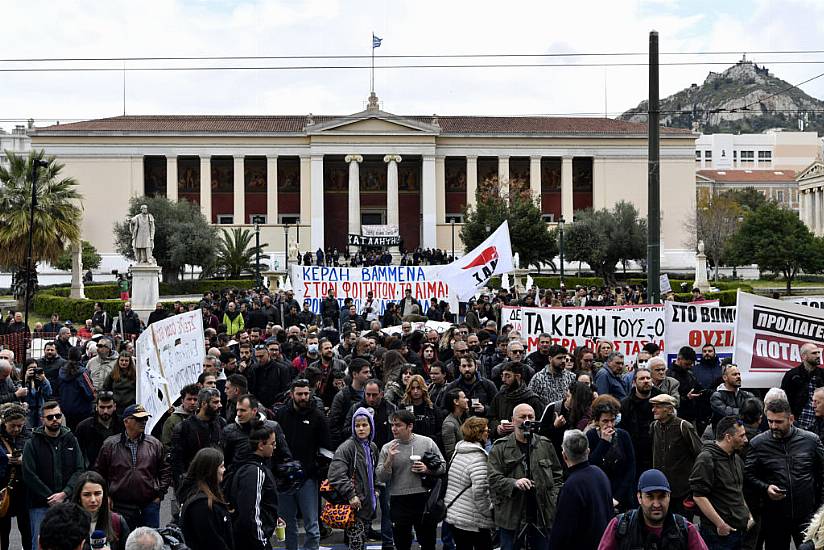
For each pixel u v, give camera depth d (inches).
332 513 453.7
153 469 455.5
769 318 647.8
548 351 690.2
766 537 441.4
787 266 3161.9
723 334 749.9
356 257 3095.5
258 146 3649.1
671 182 3833.7
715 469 414.6
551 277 2928.2
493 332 845.8
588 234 3161.9
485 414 548.1
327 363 643.5
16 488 464.8
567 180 3757.4
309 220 3668.8
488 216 3085.6
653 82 849.5
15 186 2164.1
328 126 3617.1
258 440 397.4
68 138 3604.8
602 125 3914.9
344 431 527.5
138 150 3622.0
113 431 516.4
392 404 534.6
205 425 475.2
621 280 3248.0
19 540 545.3
